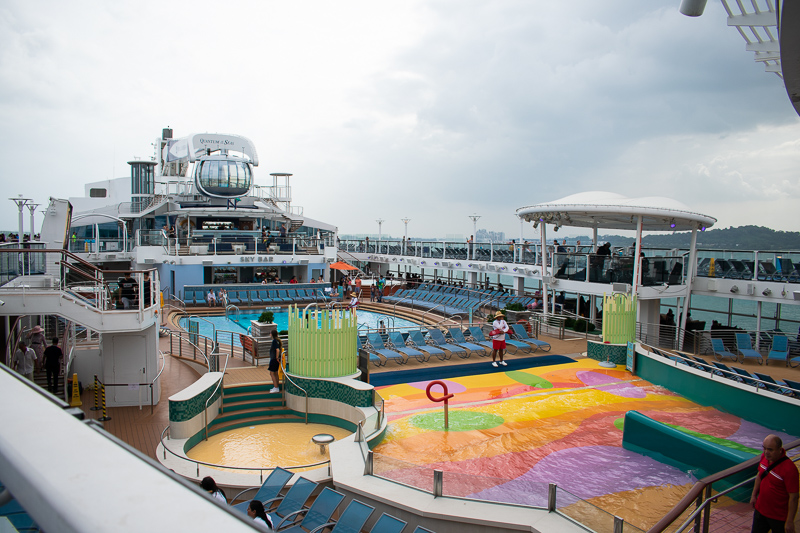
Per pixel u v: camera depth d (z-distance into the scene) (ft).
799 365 66.64
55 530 2.26
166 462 35.37
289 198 170.30
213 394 44.19
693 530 20.67
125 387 48.96
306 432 44.14
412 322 101.55
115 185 167.63
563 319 81.46
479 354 69.92
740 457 30.91
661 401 50.65
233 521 2.34
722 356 70.69
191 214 132.67
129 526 2.11
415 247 146.41
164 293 118.93
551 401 50.11
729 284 82.12
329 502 26.68
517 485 26.96
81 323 45.44
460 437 40.63
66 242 67.97
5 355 52.39
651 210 76.23
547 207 83.92
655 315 85.35
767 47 32.81
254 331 72.84
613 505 29.55
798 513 19.69
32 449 2.90
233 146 141.49
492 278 305.73
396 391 53.06
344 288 131.34
